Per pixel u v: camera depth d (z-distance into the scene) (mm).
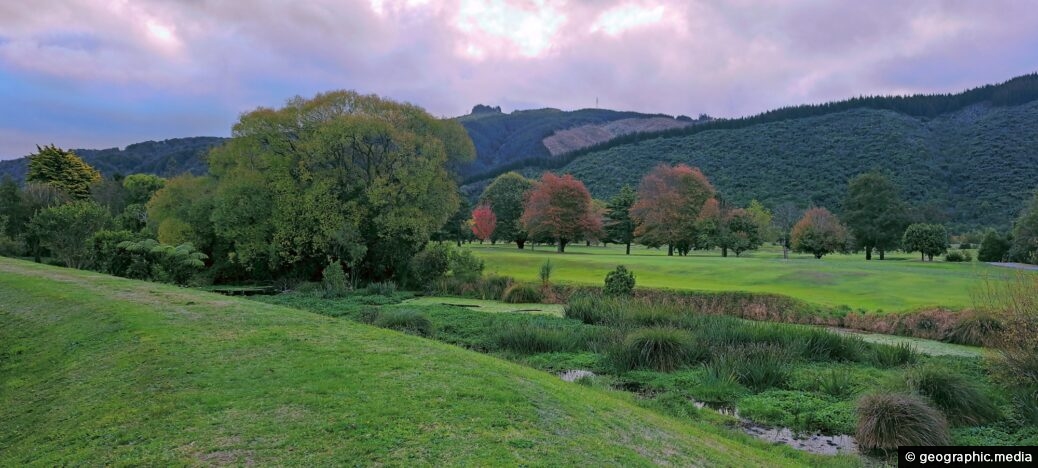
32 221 36969
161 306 13414
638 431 6906
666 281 30859
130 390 7410
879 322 19688
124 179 81500
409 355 9172
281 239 32812
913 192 88312
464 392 7172
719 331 16141
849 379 12227
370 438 5594
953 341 17234
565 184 66125
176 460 5172
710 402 11141
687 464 5988
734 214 62125
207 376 7719
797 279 30016
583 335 16953
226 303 14438
